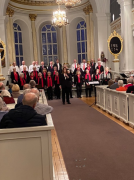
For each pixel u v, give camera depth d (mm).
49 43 14391
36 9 13375
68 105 7914
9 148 2188
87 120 5559
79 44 14188
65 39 13844
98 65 10141
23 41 13641
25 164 2225
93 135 4320
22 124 2178
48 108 2924
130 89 4832
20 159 2211
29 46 13641
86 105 7777
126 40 9469
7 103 4188
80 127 4945
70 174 2770
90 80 9648
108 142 3879
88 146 3738
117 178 2611
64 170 2908
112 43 9820
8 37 12242
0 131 2119
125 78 8961
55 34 14430
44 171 2248
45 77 9719
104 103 6652
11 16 12344
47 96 10336
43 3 13367
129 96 4785
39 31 13930
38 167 2244
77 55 14336
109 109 6266
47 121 2416
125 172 2752
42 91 6809
